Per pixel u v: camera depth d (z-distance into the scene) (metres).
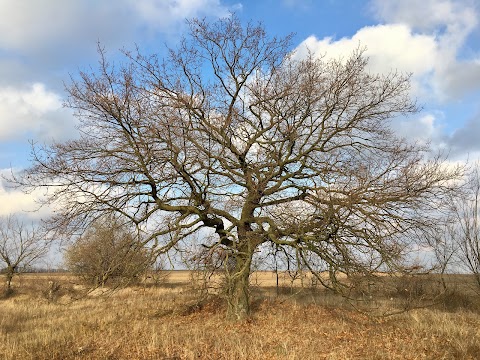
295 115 14.69
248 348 10.52
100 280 13.95
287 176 14.80
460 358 9.49
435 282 18.88
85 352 10.59
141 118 12.86
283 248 13.74
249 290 15.23
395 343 11.03
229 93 15.39
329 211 11.54
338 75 14.53
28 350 10.82
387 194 11.74
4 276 31.42
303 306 16.48
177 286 28.80
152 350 10.39
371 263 11.91
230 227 13.91
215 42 15.05
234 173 14.41
